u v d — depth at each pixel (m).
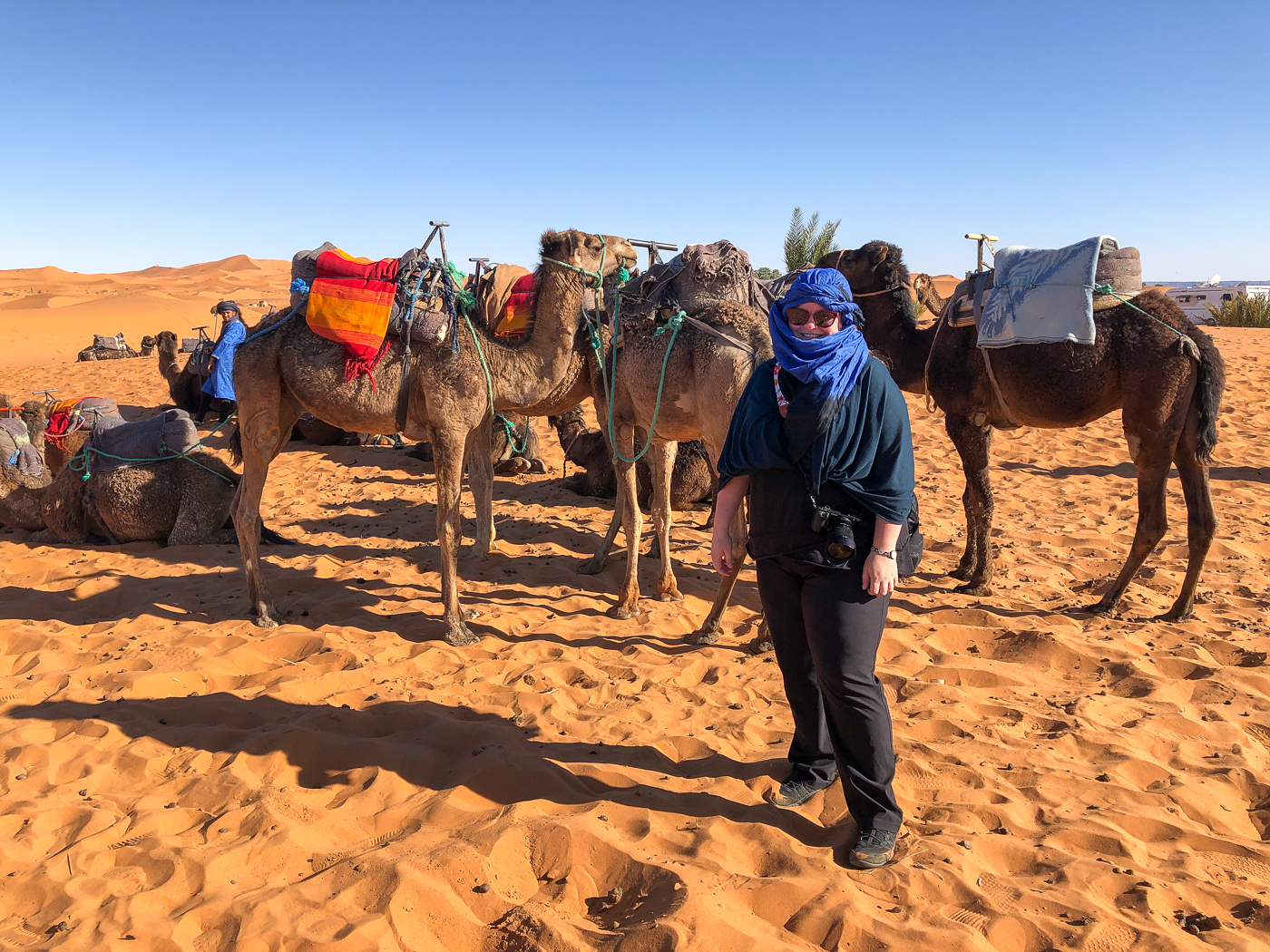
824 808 3.75
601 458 9.95
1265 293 38.97
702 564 7.59
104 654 5.54
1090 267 5.93
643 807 3.73
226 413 14.47
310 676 5.11
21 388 19.86
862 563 3.18
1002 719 4.63
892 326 7.57
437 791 3.92
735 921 2.99
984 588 6.73
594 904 3.25
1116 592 6.26
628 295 6.37
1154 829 3.60
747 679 5.17
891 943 2.89
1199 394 5.79
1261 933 3.00
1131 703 4.81
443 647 5.61
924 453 12.62
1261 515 8.79
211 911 3.07
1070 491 10.19
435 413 5.71
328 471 11.79
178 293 97.00
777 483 3.25
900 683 5.09
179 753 4.29
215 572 7.30
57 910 3.14
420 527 8.88
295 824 3.60
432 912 3.08
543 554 7.93
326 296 5.63
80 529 8.22
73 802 3.86
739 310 5.75
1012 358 6.34
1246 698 4.88
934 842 3.45
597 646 5.75
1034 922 3.01
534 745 4.32
